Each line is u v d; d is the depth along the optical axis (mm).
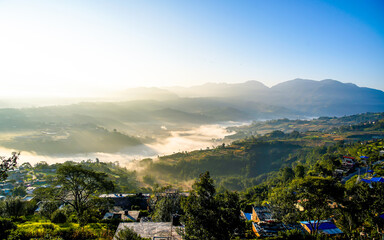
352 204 31531
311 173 84312
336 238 31062
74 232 28297
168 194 50344
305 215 31109
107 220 39344
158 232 24281
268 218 39156
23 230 27016
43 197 36375
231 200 21078
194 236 19375
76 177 35656
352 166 96062
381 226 30609
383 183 33062
